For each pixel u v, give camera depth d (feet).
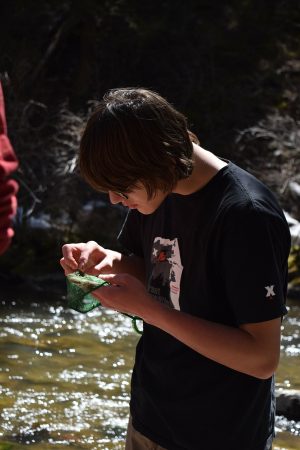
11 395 17.53
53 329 22.66
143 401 8.89
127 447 9.21
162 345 8.73
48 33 38.14
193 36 40.93
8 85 32.63
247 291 7.82
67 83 38.50
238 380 8.41
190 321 7.91
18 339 21.54
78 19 38.34
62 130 33.24
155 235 8.92
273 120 37.14
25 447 14.96
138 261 9.74
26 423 16.11
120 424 16.42
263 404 8.56
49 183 31.45
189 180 8.20
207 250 8.16
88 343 21.62
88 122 7.66
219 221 8.03
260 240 7.84
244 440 8.51
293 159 35.45
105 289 8.11
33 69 36.63
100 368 19.69
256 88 39.63
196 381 8.48
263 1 43.98
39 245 29.48
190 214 8.30
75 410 16.98
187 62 39.75
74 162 31.37
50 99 36.99
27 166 31.37
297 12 44.01
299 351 21.76
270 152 36.37
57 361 19.98
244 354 7.87
